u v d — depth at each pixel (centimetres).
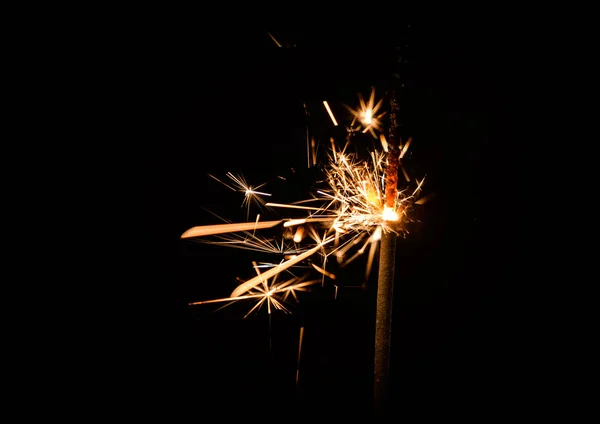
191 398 153
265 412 149
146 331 173
